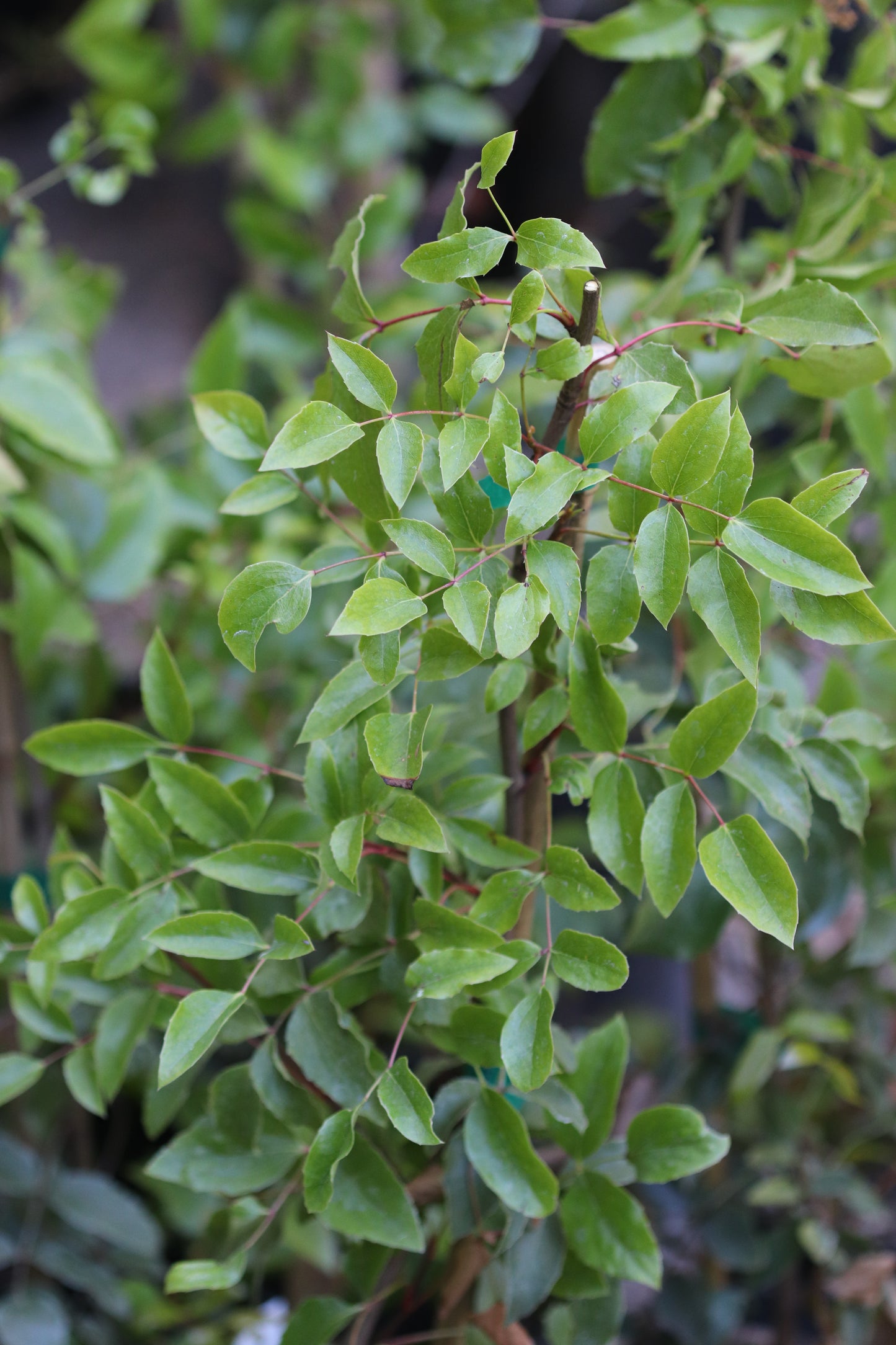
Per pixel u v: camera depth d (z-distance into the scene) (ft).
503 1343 4.65
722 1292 5.68
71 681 7.73
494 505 4.41
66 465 6.11
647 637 5.35
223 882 4.50
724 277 5.12
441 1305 4.80
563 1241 4.57
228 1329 5.65
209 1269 4.53
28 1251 5.47
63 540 6.25
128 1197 5.57
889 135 5.21
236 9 11.89
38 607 6.04
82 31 11.56
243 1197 4.75
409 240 14.16
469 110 12.76
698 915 5.11
